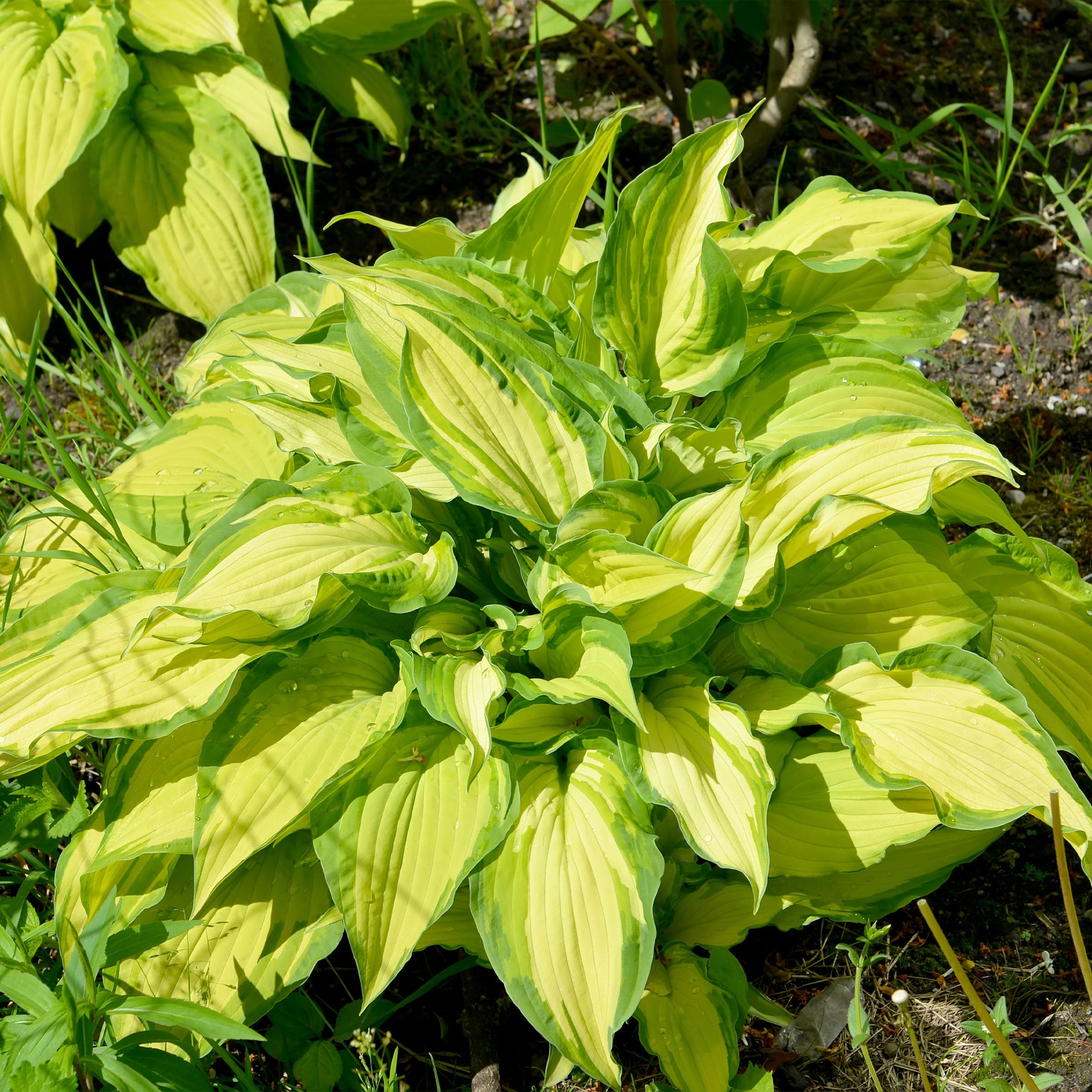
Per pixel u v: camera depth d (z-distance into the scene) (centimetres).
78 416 235
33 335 234
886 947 206
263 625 199
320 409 209
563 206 212
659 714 199
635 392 208
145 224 238
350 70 251
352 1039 205
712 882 203
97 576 206
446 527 209
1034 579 208
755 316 214
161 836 197
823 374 210
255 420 217
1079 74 270
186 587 196
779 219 220
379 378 204
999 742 196
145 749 200
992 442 233
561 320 212
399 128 254
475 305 204
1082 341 238
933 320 213
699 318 208
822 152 258
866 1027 193
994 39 279
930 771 195
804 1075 202
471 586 209
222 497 212
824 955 206
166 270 238
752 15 263
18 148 232
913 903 208
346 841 194
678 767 195
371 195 264
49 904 209
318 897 199
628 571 198
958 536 228
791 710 198
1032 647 207
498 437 202
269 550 199
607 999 191
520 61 279
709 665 201
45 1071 188
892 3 288
